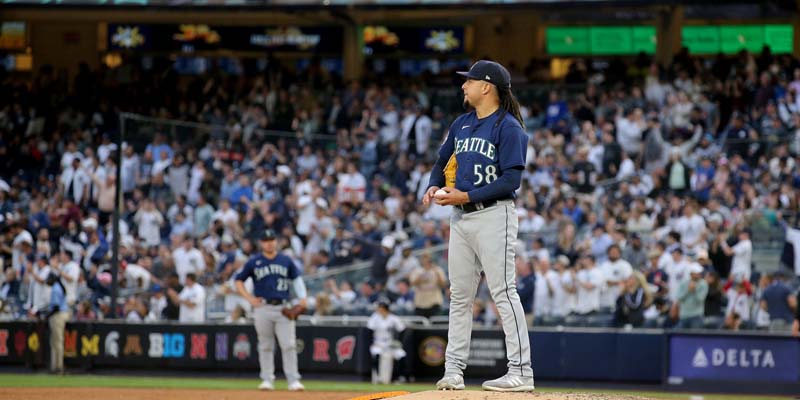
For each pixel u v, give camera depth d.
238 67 112.38
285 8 95.50
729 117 83.94
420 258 71.12
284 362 51.16
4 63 115.50
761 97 82.94
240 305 68.50
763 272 64.06
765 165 72.62
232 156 78.00
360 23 107.25
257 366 62.31
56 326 65.31
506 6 91.69
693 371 58.69
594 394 26.25
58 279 65.56
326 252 72.69
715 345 58.47
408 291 67.94
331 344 62.09
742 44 105.25
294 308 50.97
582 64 97.56
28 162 92.88
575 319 65.19
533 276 65.88
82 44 114.62
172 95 100.38
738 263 64.19
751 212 65.50
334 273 71.50
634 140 78.19
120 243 71.50
